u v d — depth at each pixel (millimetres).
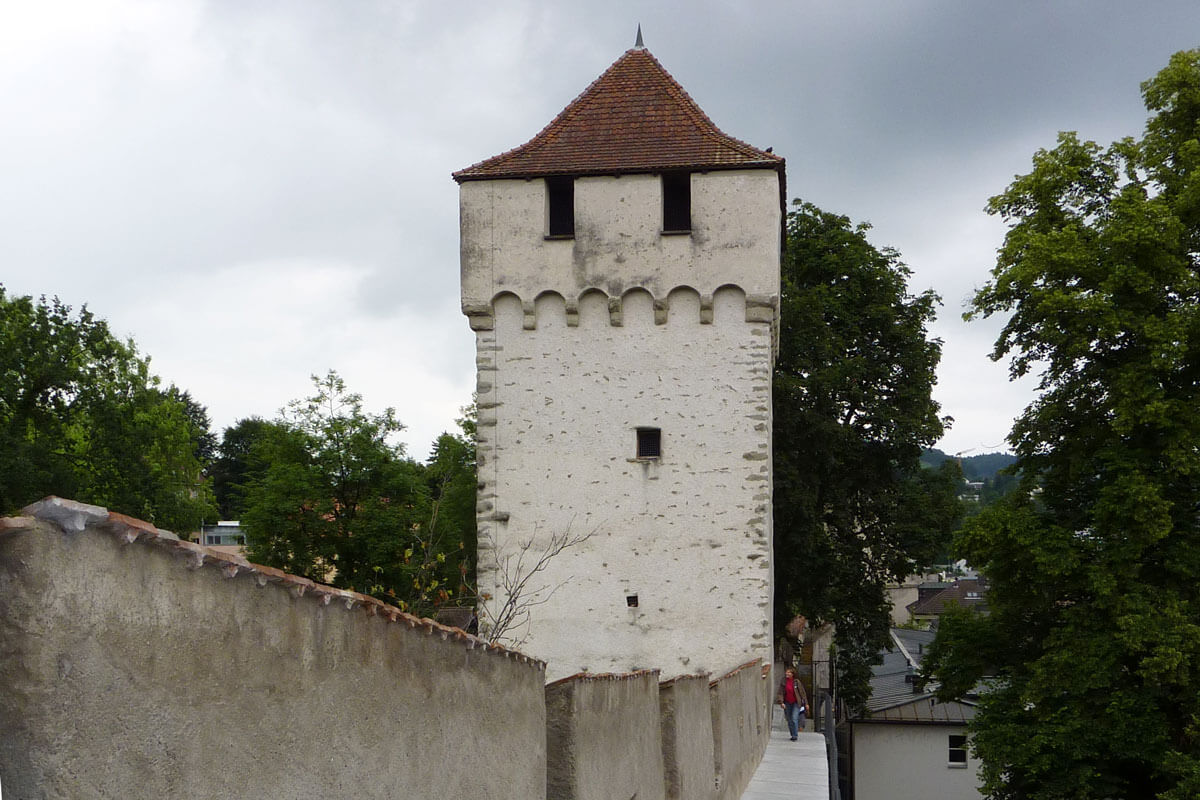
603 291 20891
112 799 2672
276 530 35250
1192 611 21938
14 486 28500
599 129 21719
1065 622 23312
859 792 37406
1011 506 24422
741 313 20734
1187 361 23203
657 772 8930
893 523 32219
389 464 36688
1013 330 25031
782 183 22344
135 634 2771
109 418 34156
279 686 3480
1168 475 22516
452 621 22594
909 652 51188
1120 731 21484
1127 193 23500
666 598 20453
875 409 31781
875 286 33125
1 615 2439
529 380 21078
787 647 38062
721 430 20625
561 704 6648
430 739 4762
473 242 21234
